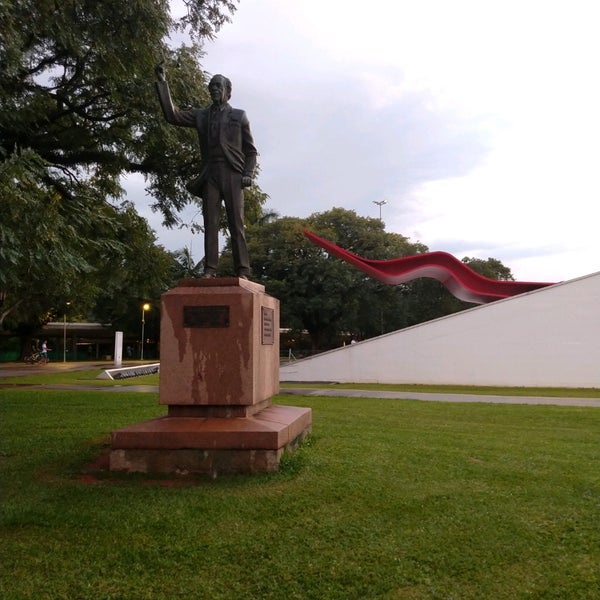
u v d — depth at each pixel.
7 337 52.78
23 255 8.76
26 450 7.13
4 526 4.52
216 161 7.29
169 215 15.09
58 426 8.91
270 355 7.31
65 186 13.88
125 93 11.83
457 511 4.80
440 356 22.80
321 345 47.62
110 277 15.67
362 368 23.42
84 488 5.34
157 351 59.72
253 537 4.26
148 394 14.31
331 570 3.82
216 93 7.27
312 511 4.74
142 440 5.77
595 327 21.75
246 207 14.70
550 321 22.09
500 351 22.36
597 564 3.94
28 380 22.33
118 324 53.28
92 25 10.16
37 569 3.87
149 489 5.25
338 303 40.94
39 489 5.39
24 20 9.45
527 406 12.62
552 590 3.61
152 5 10.16
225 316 6.30
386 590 3.62
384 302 44.56
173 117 7.34
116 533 4.35
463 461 6.43
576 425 9.81
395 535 4.32
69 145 12.82
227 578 3.74
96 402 12.34
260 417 6.44
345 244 43.09
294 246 41.00
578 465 6.39
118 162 13.42
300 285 40.66
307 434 7.56
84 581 3.71
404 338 23.16
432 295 49.19
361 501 4.96
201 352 6.30
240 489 5.21
